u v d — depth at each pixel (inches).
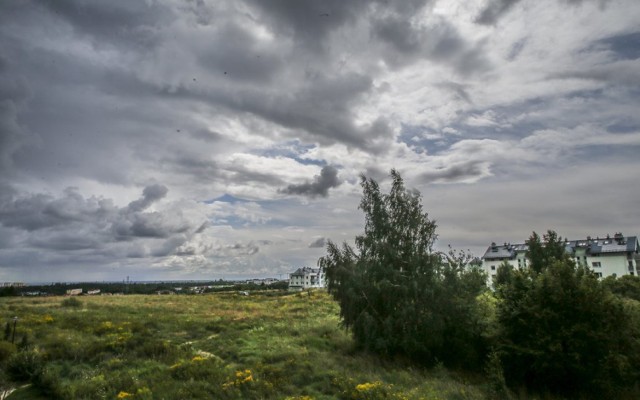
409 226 1023.0
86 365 744.3
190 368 693.3
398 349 942.4
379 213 1040.2
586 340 733.9
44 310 1571.1
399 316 932.6
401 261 997.2
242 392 597.3
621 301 771.4
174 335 1110.4
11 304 1929.1
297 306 2114.9
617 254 3176.7
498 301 903.1
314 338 1082.7
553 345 733.9
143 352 832.9
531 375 808.3
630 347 742.5
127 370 705.0
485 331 903.1
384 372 765.3
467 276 1024.2
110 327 1106.1
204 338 1078.4
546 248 1524.4
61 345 854.5
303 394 603.5
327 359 826.8
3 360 722.8
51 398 573.3
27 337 893.8
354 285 978.7
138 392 569.6
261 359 816.3
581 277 784.3
